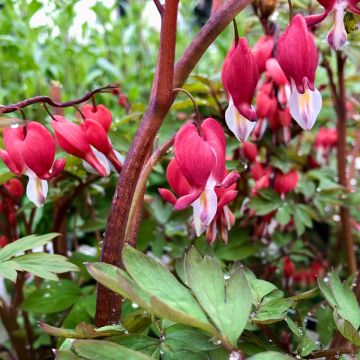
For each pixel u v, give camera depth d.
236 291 0.13
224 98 0.27
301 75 0.15
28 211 0.31
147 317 0.15
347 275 0.29
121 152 0.23
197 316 0.13
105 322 0.15
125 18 0.53
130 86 0.44
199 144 0.15
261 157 0.30
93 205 0.30
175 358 0.14
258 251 0.26
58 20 0.44
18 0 0.43
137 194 0.16
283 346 0.16
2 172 0.19
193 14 0.58
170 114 0.26
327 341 0.19
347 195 0.28
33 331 0.26
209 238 0.18
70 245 0.34
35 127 0.17
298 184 0.28
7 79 0.42
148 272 0.13
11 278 0.16
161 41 0.15
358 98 0.36
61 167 0.17
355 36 0.26
